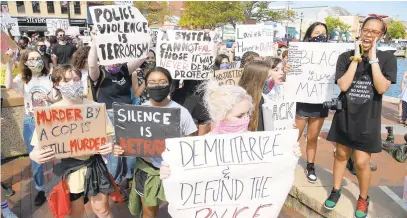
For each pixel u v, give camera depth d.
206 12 37.03
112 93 4.02
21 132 5.38
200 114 4.48
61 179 2.73
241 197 2.55
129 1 4.64
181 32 4.60
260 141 2.51
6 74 4.02
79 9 38.69
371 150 3.11
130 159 4.20
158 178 2.77
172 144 2.37
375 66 2.89
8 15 9.91
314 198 3.71
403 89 7.83
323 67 3.96
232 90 2.47
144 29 4.32
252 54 4.38
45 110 2.56
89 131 2.71
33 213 3.75
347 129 3.19
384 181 4.59
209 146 2.43
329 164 5.27
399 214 3.47
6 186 4.21
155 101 2.88
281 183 2.61
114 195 3.09
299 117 4.14
